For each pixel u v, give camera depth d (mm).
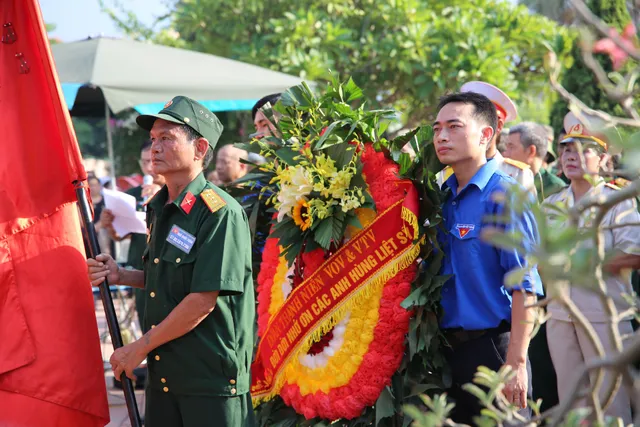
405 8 10469
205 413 3133
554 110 7531
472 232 3285
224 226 3119
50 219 3354
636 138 1432
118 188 9234
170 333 3055
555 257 1409
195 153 3232
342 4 10875
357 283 3504
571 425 1548
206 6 11398
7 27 3373
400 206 3436
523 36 10430
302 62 10047
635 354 1385
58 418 3240
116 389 6129
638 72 1672
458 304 3299
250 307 3291
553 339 4293
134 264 5672
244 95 7293
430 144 3408
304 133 3920
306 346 3637
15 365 3217
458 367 3350
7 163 3312
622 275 1662
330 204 3537
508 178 3324
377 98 10859
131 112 9484
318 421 3650
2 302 3248
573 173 4168
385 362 3424
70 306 3314
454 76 9594
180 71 7176
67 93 6711
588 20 1500
